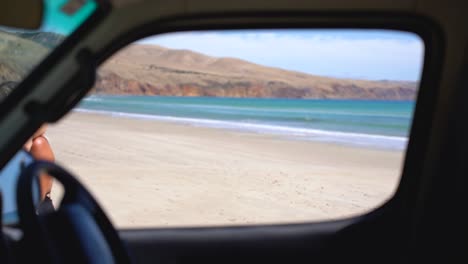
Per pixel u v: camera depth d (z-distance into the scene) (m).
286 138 25.91
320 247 2.48
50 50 1.71
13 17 1.57
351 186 11.40
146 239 2.45
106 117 39.00
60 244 1.24
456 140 2.00
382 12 2.00
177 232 2.50
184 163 14.26
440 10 1.97
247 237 2.49
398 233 2.34
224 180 11.14
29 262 1.10
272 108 53.62
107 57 1.87
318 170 14.42
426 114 2.18
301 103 63.44
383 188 11.07
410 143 2.30
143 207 7.42
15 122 1.70
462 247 1.82
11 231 1.31
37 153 2.26
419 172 2.24
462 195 1.87
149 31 1.92
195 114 44.44
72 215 1.34
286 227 2.55
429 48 2.07
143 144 19.23
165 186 9.48
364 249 2.43
